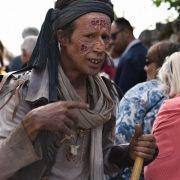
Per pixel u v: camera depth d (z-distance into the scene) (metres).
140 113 5.20
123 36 9.98
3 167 3.35
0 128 3.54
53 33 3.67
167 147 4.32
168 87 4.66
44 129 3.35
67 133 3.32
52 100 3.55
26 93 3.56
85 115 3.63
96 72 3.65
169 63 4.65
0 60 7.22
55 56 3.65
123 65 9.02
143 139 3.76
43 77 3.61
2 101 3.56
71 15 3.60
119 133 5.16
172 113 4.36
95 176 3.71
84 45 3.61
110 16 3.68
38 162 3.52
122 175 4.79
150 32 10.95
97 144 3.73
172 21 10.69
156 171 4.31
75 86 3.75
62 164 3.65
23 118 3.37
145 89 5.25
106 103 3.79
